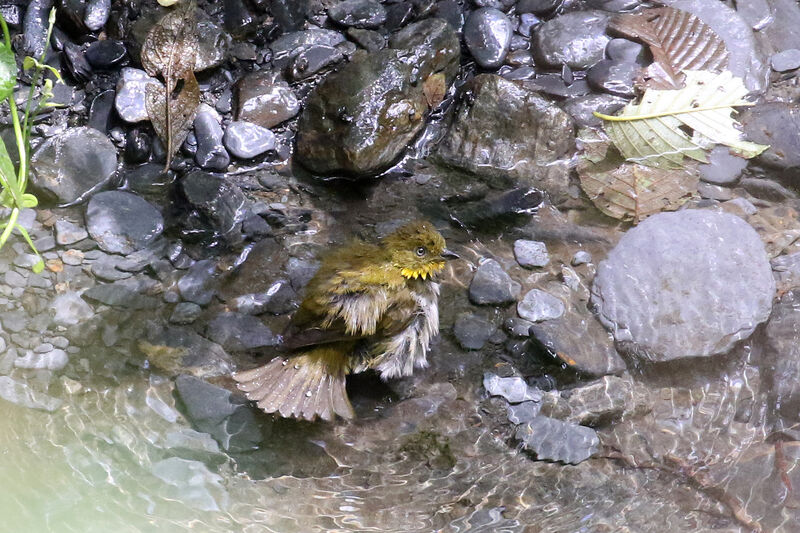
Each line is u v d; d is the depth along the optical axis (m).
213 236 10.42
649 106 11.48
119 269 10.06
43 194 10.58
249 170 11.15
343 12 12.38
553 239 10.46
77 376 9.07
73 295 9.77
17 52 11.74
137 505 8.02
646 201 10.74
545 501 8.23
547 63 12.05
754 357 9.30
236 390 9.05
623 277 9.75
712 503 8.22
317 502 8.18
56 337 9.38
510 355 9.42
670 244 9.81
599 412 8.91
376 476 8.41
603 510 8.16
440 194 10.99
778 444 8.69
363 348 9.02
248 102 11.37
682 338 9.34
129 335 9.45
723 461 8.55
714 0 12.44
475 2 12.48
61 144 10.78
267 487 8.28
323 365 8.86
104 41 11.79
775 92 11.85
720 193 10.85
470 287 10.01
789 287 9.79
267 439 8.67
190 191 10.61
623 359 9.37
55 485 8.12
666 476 8.45
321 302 8.69
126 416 8.76
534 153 11.22
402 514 8.09
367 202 10.91
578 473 8.48
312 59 11.86
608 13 12.45
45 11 11.92
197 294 9.88
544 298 9.84
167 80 11.39
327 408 8.76
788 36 12.36
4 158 8.84
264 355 9.37
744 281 9.54
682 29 12.11
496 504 8.18
